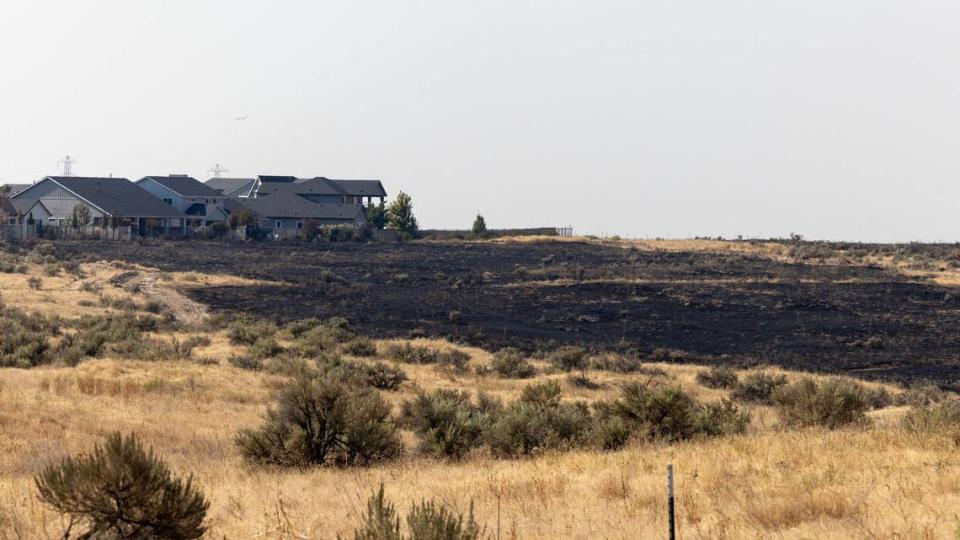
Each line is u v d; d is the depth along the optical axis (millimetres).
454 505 50062
